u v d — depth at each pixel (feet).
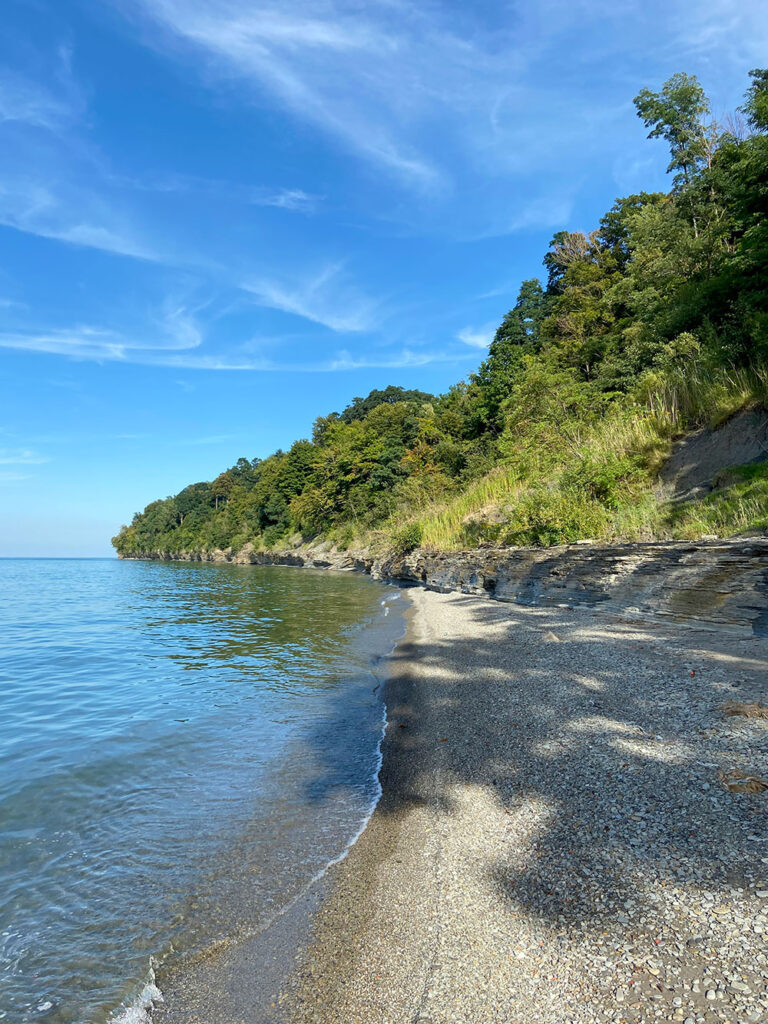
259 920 11.88
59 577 213.25
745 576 26.02
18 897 13.05
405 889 12.29
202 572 201.87
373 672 34.01
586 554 38.86
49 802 17.85
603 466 47.83
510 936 10.14
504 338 150.61
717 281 50.98
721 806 12.79
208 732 24.21
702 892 10.22
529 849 12.65
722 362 45.78
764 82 52.08
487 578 56.24
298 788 18.25
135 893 13.05
